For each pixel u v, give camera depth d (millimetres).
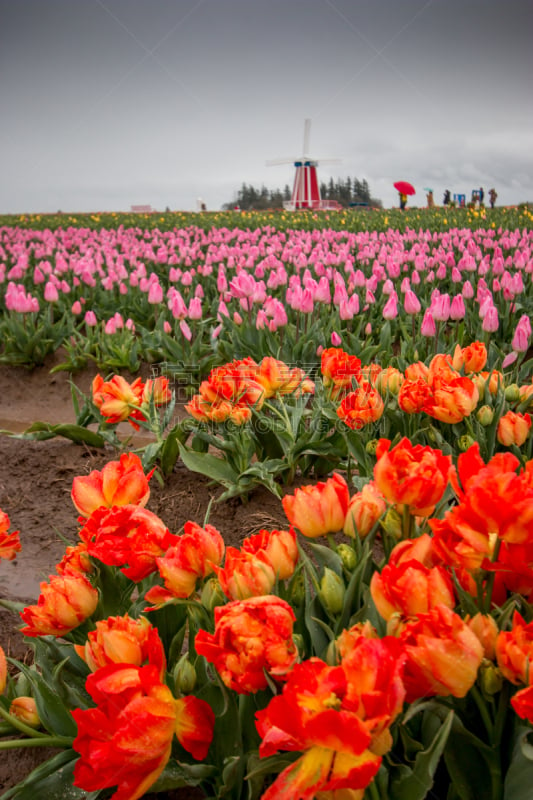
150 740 1378
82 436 5059
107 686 1384
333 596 1683
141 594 2170
